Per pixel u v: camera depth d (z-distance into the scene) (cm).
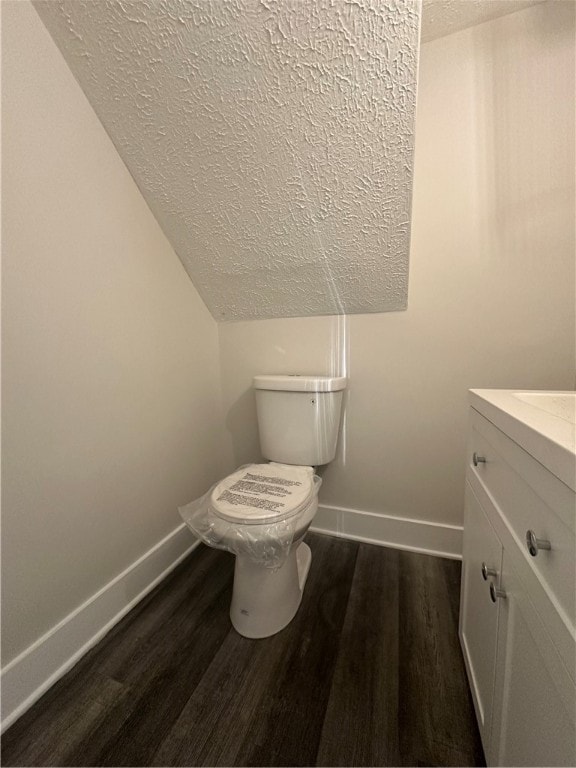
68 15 72
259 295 131
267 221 105
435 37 103
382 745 66
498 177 103
